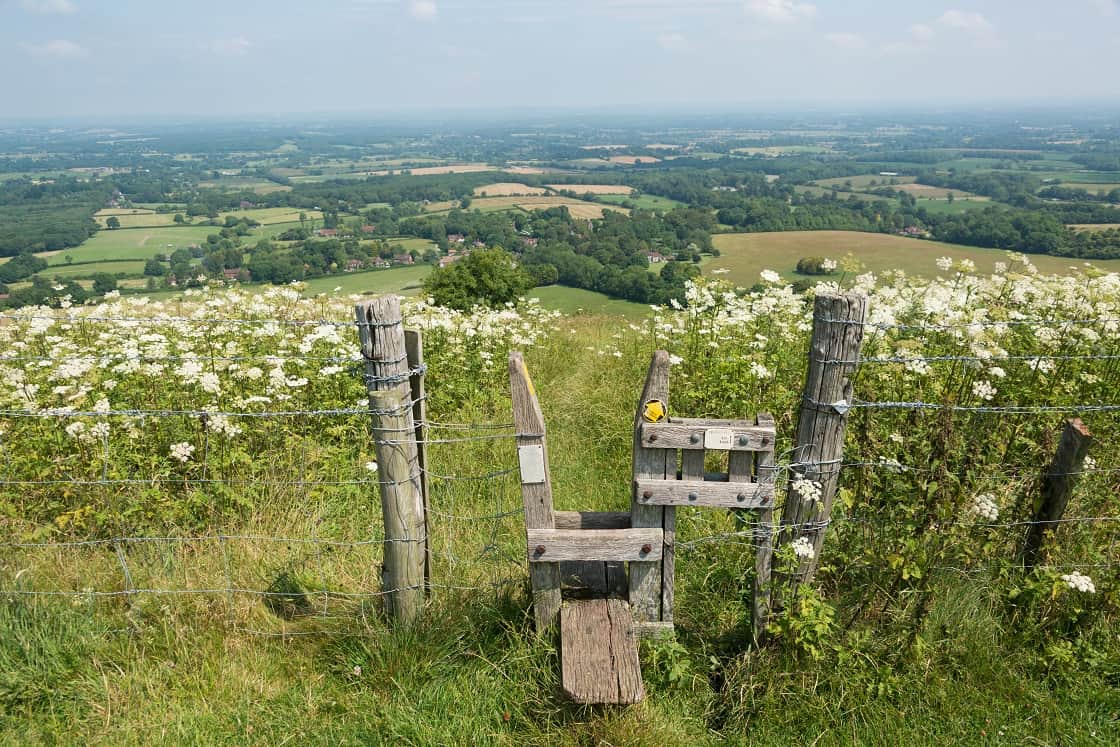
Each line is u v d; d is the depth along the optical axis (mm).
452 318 9125
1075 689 3486
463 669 3664
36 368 5930
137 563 4258
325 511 4922
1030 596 3725
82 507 4523
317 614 4000
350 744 3320
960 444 4012
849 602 3840
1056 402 4879
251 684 3598
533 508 3570
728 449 3408
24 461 4699
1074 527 4133
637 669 3314
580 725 3287
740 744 3324
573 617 3617
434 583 4000
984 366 4812
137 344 6539
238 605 3977
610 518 3771
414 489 3646
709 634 3879
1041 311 6359
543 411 7531
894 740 3291
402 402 3486
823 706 3412
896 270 7168
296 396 6156
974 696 3447
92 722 3396
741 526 4484
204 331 7328
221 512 4812
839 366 3268
